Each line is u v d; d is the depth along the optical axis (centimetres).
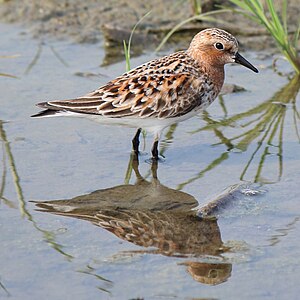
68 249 1061
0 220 1137
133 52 1822
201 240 1088
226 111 1541
